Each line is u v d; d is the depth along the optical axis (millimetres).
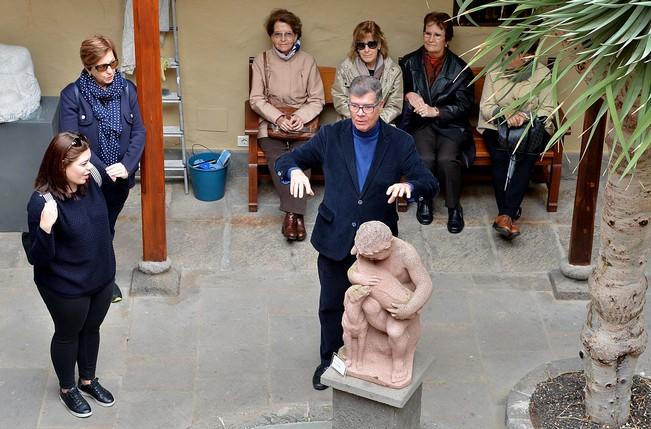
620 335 5090
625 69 3709
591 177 6406
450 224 7273
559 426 5328
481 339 6238
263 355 6059
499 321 6410
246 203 7559
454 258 7012
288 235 7070
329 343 5656
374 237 4332
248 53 7773
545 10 4094
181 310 6414
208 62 7773
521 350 6152
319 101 7457
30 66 7156
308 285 6711
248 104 7520
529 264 6969
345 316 4570
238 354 6059
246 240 7129
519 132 6980
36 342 6094
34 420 5504
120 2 7574
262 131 7332
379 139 5207
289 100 7434
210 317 6363
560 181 7770
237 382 5832
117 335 6168
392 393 4578
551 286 6738
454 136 7281
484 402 5723
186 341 6152
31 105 6992
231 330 6258
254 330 6266
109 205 5777
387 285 4441
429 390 5797
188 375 5875
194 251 6988
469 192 7668
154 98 6152
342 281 5449
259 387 5801
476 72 7699
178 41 7691
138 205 7500
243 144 8008
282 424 5477
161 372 5891
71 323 5223
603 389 5223
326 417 5535
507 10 7590
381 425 4695
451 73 7293
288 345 6148
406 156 5199
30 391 5703
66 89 5961
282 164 5258
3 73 6973
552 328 6367
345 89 7344
